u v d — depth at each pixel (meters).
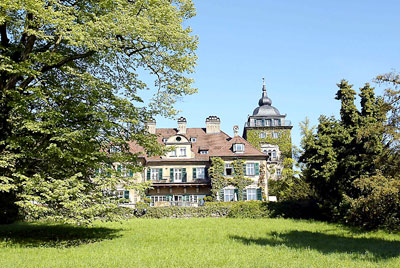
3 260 12.25
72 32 15.62
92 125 17.47
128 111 18.00
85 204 16.77
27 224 25.80
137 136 19.17
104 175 17.80
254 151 49.03
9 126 17.02
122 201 19.25
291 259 12.62
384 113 16.94
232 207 34.72
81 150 17.00
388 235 21.61
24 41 17.88
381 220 24.09
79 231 21.64
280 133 66.81
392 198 20.52
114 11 16.97
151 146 19.42
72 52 19.14
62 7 16.22
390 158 17.30
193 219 31.59
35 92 15.98
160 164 48.53
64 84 18.66
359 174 28.14
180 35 17.64
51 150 15.73
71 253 13.95
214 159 47.28
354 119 29.28
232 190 46.94
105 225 25.55
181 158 48.78
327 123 31.31
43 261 12.20
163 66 18.75
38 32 15.66
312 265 11.43
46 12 15.35
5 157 15.60
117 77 20.16
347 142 28.86
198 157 49.12
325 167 29.22
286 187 55.12
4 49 16.19
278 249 14.95
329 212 30.48
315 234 21.66
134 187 18.78
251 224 26.86
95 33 16.22
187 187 48.19
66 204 15.34
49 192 15.29
